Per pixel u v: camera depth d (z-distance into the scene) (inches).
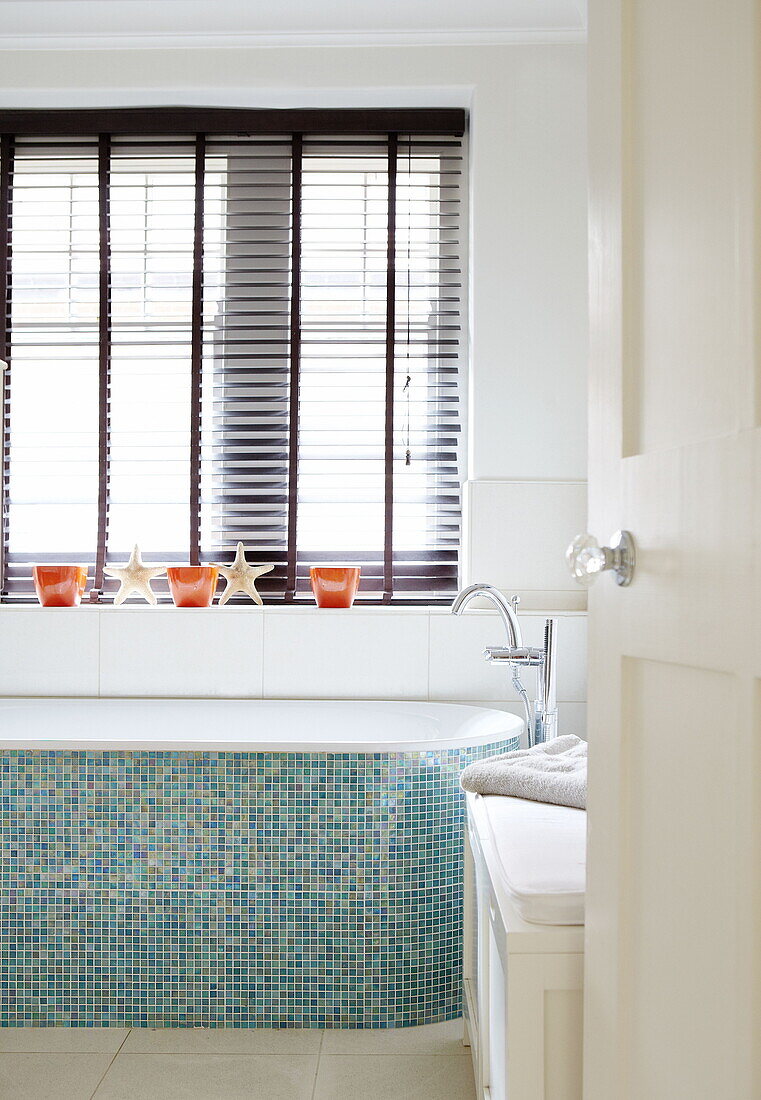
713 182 29.5
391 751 82.9
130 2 107.5
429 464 121.6
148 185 120.9
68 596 113.6
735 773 27.5
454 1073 75.0
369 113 119.3
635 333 36.4
